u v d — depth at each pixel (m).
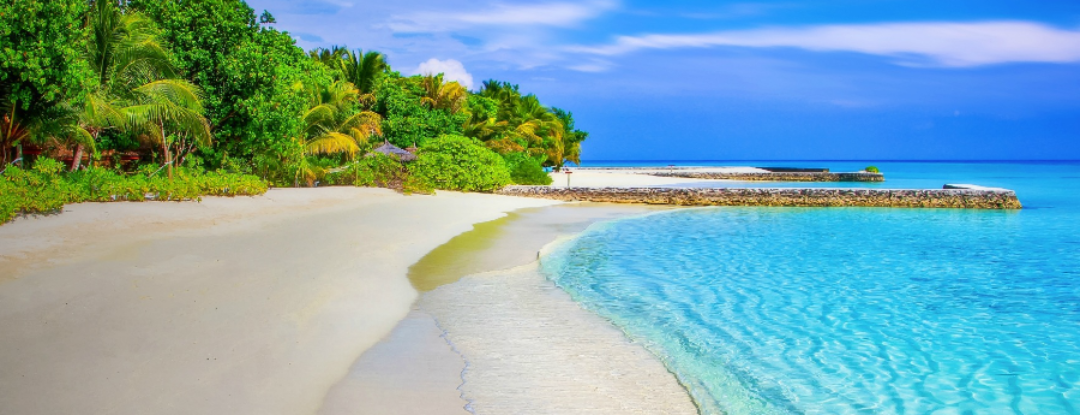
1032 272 17.30
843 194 39.75
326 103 36.50
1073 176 95.62
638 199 40.38
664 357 9.61
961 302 13.71
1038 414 7.89
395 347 9.55
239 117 26.92
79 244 13.13
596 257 18.66
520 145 55.75
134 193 18.34
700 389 8.39
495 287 14.05
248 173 29.89
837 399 8.27
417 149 41.72
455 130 49.47
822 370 9.32
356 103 41.44
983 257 19.78
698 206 39.50
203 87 25.86
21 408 6.38
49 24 18.03
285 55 32.88
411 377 8.34
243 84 26.72
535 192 41.09
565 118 83.12
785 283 15.39
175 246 14.31
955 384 8.87
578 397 7.94
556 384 8.34
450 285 14.13
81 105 19.30
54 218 14.56
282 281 12.56
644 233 24.83
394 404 7.46
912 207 39.06
